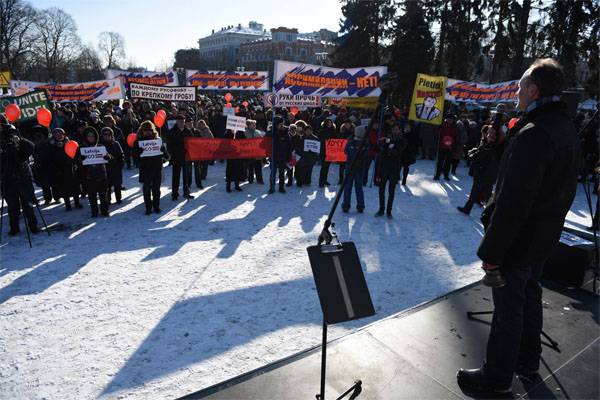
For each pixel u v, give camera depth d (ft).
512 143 7.20
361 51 91.30
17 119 23.52
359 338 10.28
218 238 20.59
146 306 13.62
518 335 7.82
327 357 9.46
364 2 87.35
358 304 7.22
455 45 81.51
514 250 7.39
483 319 11.32
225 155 28.94
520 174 6.66
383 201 24.79
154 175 24.35
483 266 7.46
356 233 21.77
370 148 28.07
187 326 12.40
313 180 35.99
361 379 8.70
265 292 14.75
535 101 7.11
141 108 51.62
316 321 12.82
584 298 12.76
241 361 10.67
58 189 25.16
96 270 16.53
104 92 40.37
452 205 28.14
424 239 21.03
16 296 14.26
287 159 30.55
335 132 33.45
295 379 8.70
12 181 19.80
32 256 18.01
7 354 10.96
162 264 17.22
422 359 9.43
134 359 10.75
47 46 246.88
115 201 27.66
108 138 25.80
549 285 13.75
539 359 9.09
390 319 11.24
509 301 7.82
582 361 9.39
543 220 7.20
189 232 21.48
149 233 21.22
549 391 8.34
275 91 29.55
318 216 24.86
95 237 20.58
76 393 9.46
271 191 30.53
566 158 6.90
